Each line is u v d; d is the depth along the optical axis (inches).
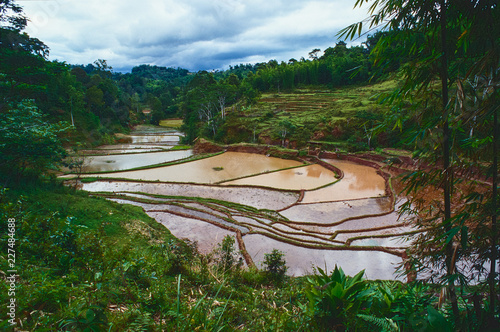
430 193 745.6
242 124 2130.9
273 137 1925.4
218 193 1059.3
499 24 99.7
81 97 2282.2
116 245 429.7
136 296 175.2
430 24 113.8
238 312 172.7
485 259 120.3
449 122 110.0
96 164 1545.3
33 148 548.4
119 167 1476.4
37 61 689.6
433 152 126.3
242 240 622.5
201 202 930.7
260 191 1083.9
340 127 1849.2
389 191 1024.9
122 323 132.3
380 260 562.3
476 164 111.5
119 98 3321.9
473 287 135.6
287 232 698.2
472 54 112.0
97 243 228.8
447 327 106.2
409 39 118.6
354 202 953.5
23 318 125.8
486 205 112.5
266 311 185.8
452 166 110.8
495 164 108.1
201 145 1955.0
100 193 976.3
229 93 2472.9
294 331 143.2
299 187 1136.8
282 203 958.4
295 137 1871.3
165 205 875.4
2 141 508.7
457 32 115.7
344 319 136.2
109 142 2295.8
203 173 1358.3
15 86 669.3
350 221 794.2
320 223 774.5
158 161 1631.4
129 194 1015.0
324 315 141.7
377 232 717.3
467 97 106.7
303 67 3368.6
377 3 116.6
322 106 2426.2
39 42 676.7
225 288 242.2
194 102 2559.1
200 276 272.5
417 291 145.3
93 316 120.8
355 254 584.7
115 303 161.5
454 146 111.9
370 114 1806.1
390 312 139.6
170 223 725.3
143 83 5954.7
